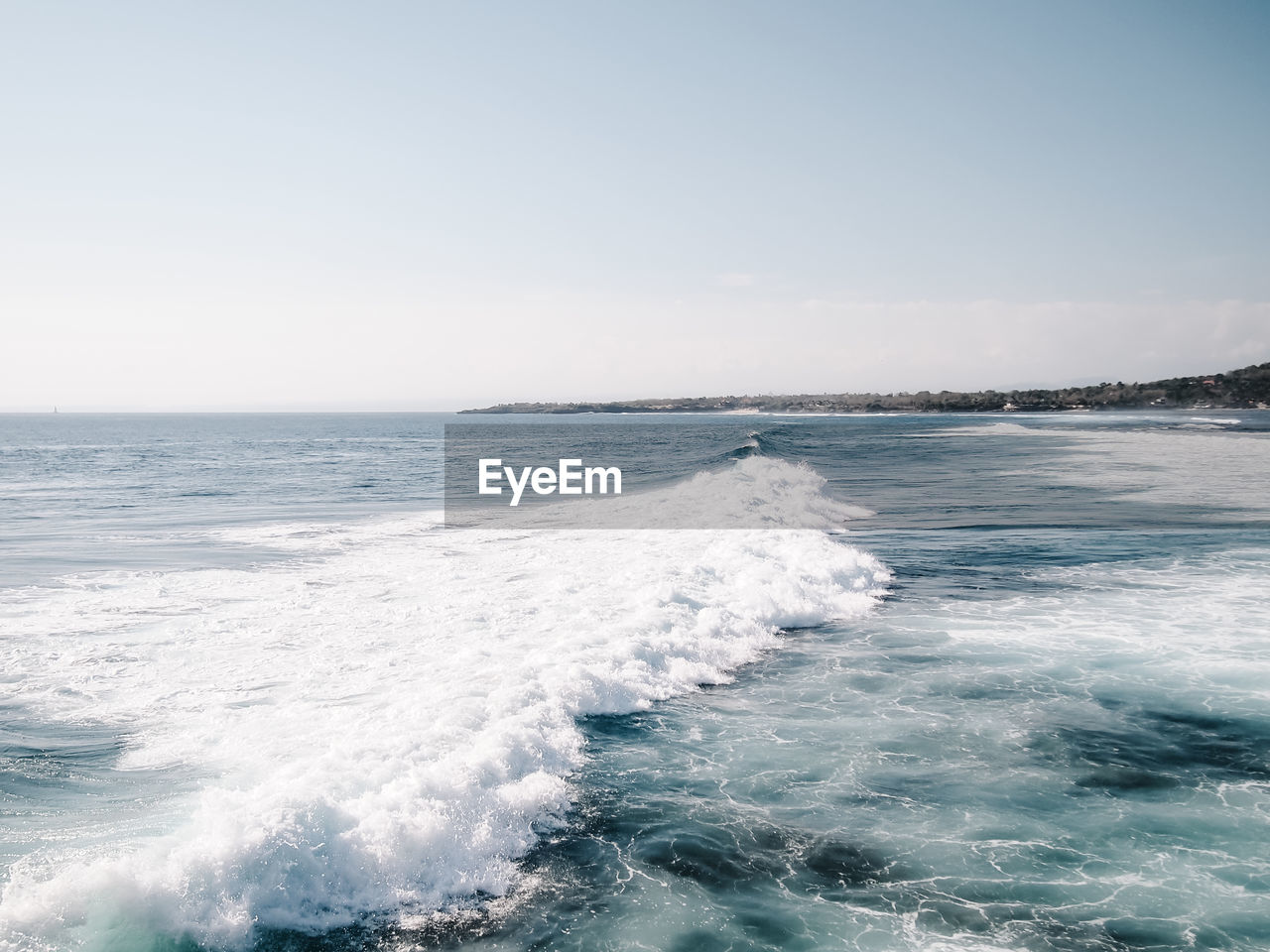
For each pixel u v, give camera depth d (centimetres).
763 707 761
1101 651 929
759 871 485
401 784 528
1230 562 1440
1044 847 513
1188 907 450
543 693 728
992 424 8369
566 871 483
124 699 730
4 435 9700
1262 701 767
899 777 612
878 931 427
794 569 1275
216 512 2262
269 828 452
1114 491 2536
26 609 1073
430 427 13800
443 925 428
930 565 1439
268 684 766
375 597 1138
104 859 462
